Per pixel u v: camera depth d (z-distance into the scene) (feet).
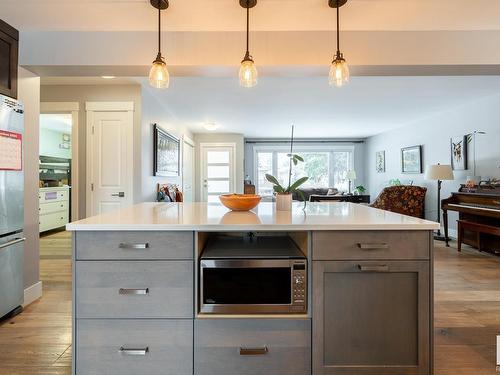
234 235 6.40
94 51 7.77
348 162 28.84
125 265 4.59
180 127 20.27
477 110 15.17
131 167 12.26
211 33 7.83
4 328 6.88
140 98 12.27
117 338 4.62
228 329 4.64
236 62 7.82
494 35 7.78
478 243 13.53
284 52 7.82
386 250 4.61
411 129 21.03
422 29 7.74
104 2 6.56
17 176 7.33
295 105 15.85
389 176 24.02
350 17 7.15
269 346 4.66
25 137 8.03
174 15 7.06
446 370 5.49
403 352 4.70
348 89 13.11
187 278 4.62
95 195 12.28
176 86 12.55
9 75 7.27
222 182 25.84
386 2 6.53
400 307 4.68
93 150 12.27
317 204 7.88
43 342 6.32
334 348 4.68
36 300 8.40
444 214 15.03
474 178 14.69
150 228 4.52
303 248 4.93
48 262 12.10
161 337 4.63
